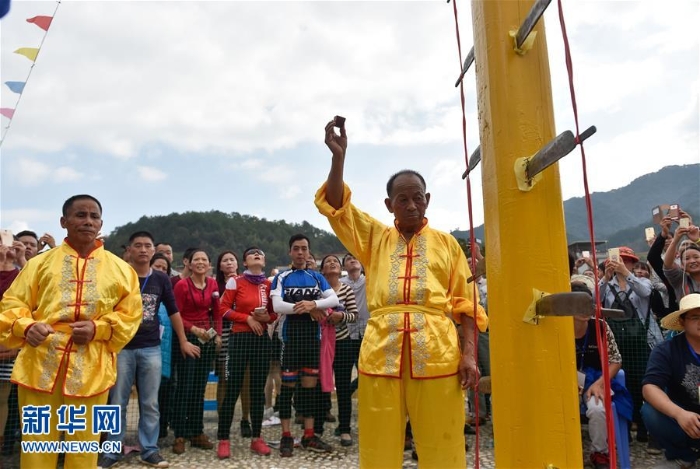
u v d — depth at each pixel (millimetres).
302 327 5094
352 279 5930
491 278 1479
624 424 4059
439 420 2404
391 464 2389
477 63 1564
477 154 1828
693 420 3266
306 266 6133
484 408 5664
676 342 3703
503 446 1413
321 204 2523
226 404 4879
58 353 2926
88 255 3209
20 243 4992
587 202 1170
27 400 2885
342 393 5250
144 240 4734
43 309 3010
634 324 4977
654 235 5852
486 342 5281
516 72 1443
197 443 5078
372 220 2752
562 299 1267
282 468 4508
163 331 5055
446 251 2641
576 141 1149
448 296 2605
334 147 2408
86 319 3031
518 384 1377
